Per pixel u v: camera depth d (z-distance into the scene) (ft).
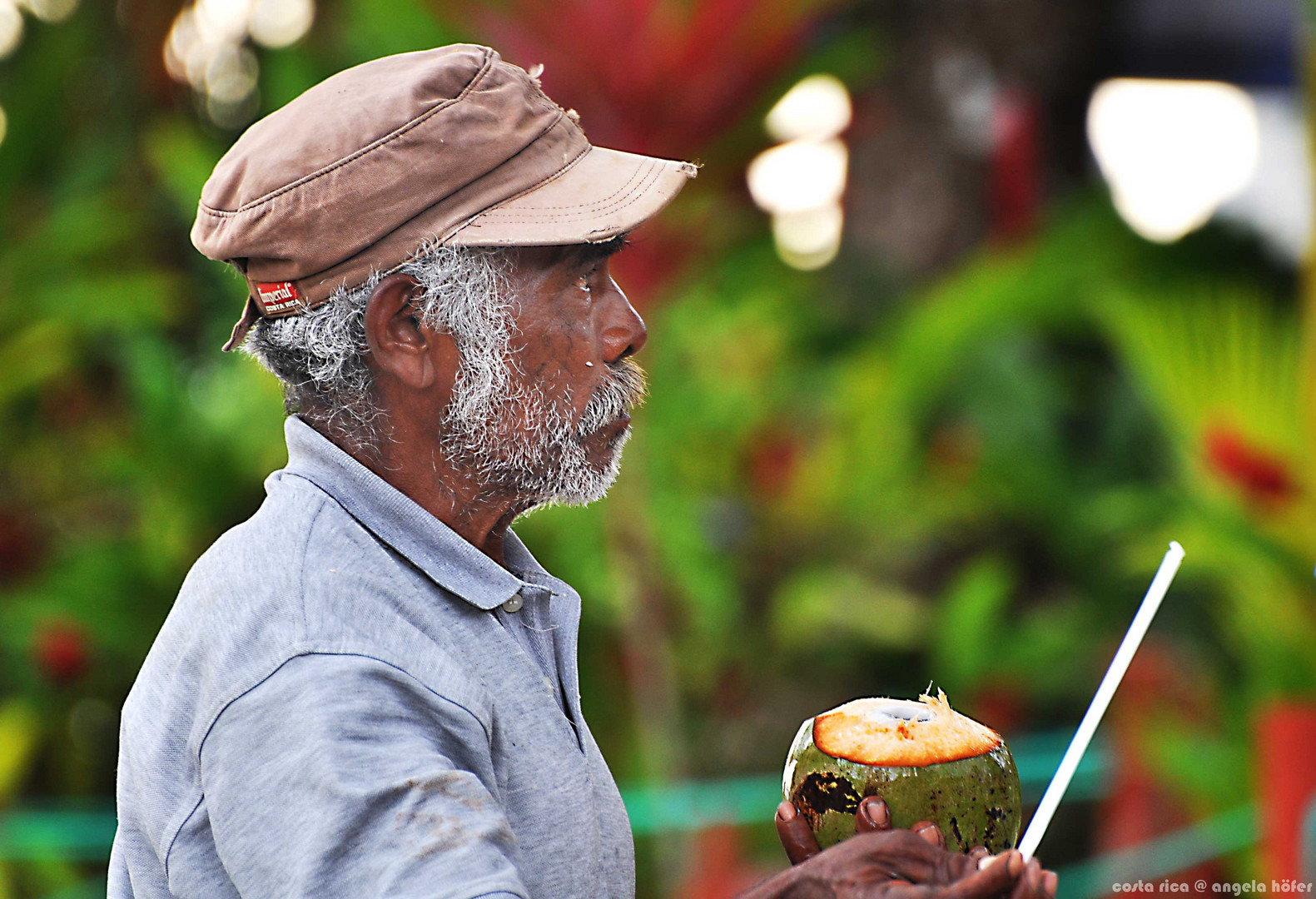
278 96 46.55
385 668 12.44
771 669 50.90
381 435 14.32
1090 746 47.88
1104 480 54.44
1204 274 49.80
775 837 45.47
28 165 50.88
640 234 36.83
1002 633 50.70
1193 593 50.70
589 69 34.60
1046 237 50.49
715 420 45.34
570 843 13.78
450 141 13.48
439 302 13.75
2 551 49.26
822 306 56.54
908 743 13.07
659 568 41.81
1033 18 55.42
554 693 14.34
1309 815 31.45
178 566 45.83
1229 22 59.93
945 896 11.11
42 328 48.70
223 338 49.65
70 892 43.06
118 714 47.65
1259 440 40.83
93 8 55.26
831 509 50.34
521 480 14.52
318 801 11.60
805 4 35.42
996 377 54.29
